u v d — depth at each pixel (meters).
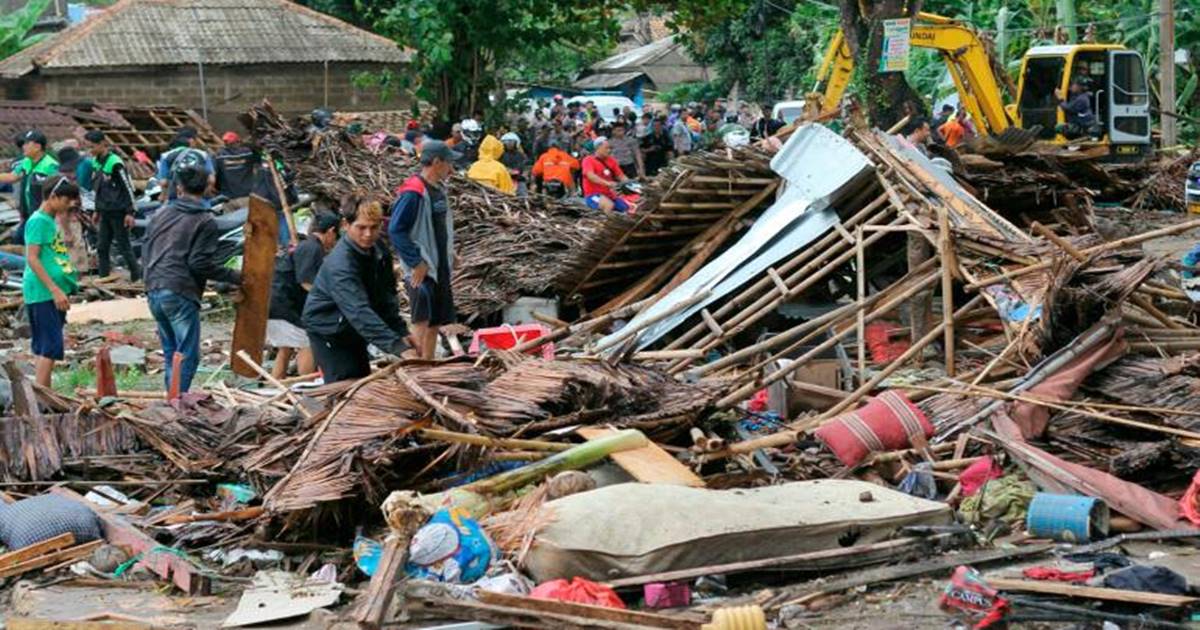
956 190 13.97
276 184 20.98
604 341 13.17
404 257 12.61
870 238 13.10
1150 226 23.80
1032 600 7.40
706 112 46.97
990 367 10.98
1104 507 8.66
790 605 7.64
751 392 10.84
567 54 70.25
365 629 6.98
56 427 10.46
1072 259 10.90
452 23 35.66
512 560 7.95
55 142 33.19
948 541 8.45
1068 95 33.78
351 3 48.94
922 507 8.61
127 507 9.53
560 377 9.70
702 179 14.65
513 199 18.92
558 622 7.06
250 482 9.64
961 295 13.82
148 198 24.91
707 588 7.90
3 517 9.18
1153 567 7.69
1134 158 34.06
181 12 42.16
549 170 28.05
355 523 9.02
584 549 7.79
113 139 34.28
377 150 22.12
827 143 13.93
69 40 41.12
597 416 9.68
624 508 8.00
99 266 22.42
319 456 8.91
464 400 9.40
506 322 16.14
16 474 10.25
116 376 15.09
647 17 87.25
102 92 40.72
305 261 13.23
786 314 13.59
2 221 26.27
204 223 12.58
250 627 7.70
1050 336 10.68
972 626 7.36
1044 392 10.10
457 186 19.02
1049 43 42.84
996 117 30.84
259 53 41.34
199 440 10.35
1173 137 37.16
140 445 10.63
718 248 15.09
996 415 9.91
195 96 41.25
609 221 15.11
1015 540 8.62
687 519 7.99
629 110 42.41
